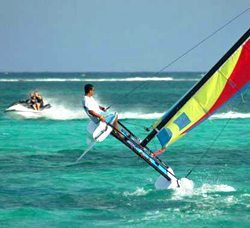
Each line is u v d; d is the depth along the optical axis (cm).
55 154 7162
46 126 10644
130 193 4969
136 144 4691
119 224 4069
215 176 5734
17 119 11988
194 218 4181
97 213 4341
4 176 5744
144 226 4016
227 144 8012
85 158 6831
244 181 5469
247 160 6650
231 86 4622
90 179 5597
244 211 4344
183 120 4656
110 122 4562
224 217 4194
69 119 11906
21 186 5294
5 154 7188
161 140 4716
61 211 4406
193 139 8525
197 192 4944
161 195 4828
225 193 4912
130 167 6228
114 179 5597
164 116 4675
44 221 4156
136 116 12812
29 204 4609
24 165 6369
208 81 4638
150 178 5641
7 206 4550
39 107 12300
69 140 8581
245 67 4609
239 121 11150
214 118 11662
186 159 6756
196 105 4644
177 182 4966
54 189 5159
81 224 4075
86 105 4559
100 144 7931
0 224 4084
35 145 8056
